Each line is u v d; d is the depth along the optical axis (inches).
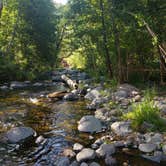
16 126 327.9
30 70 1030.4
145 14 534.9
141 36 576.4
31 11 1135.6
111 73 639.1
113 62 650.2
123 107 390.6
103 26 611.8
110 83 585.6
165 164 227.6
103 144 254.2
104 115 360.2
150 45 584.7
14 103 454.9
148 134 277.9
